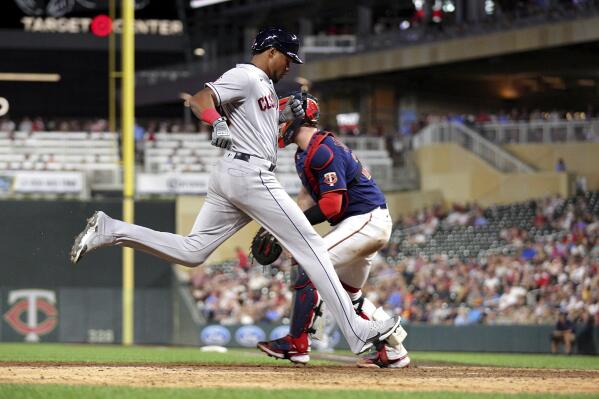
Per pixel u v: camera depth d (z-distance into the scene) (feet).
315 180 30.76
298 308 31.27
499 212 118.83
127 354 58.59
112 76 134.51
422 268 105.50
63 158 128.36
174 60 202.49
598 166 124.98
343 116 163.94
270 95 26.84
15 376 25.23
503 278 96.99
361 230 30.78
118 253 102.06
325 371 28.96
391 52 147.33
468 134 131.85
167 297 100.63
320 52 158.20
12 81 200.75
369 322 28.63
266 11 176.55
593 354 81.25
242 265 109.29
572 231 106.01
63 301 101.45
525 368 34.73
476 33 139.03
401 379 26.00
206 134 134.72
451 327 88.28
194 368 29.32
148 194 119.44
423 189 133.80
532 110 166.20
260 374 26.84
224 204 26.99
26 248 101.55
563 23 127.44
